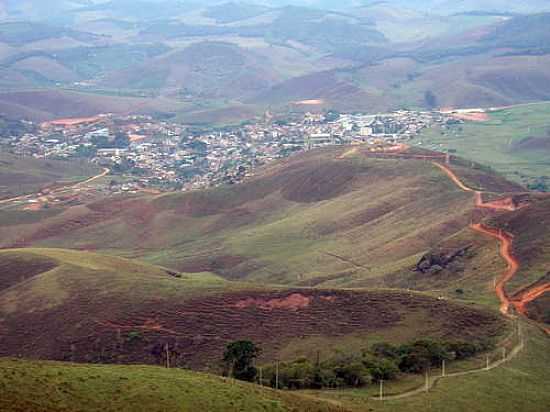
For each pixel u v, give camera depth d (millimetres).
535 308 128375
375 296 135500
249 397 72438
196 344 133750
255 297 144375
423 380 93938
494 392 89312
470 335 115438
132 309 148875
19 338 151875
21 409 61125
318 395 86000
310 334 128250
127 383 71000
